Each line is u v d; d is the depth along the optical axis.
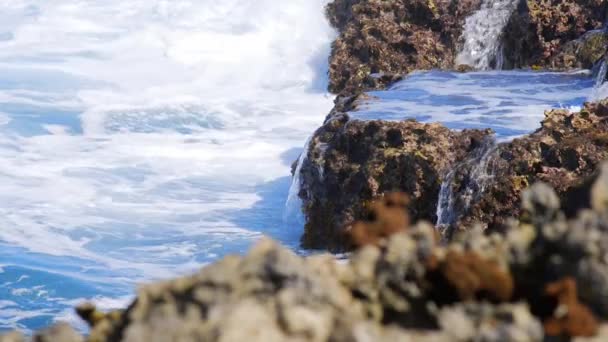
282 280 2.89
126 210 19.78
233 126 26.03
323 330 2.75
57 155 22.86
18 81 27.70
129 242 18.14
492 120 18.48
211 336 2.70
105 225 18.88
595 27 25.97
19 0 34.12
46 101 26.39
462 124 18.22
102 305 15.07
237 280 2.89
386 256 3.15
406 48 28.81
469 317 2.94
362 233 3.40
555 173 15.76
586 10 26.14
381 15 29.64
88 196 20.42
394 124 17.69
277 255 2.93
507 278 3.05
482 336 2.82
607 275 2.98
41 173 21.62
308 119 27.08
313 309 2.84
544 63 26.03
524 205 3.41
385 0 29.91
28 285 15.60
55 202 19.94
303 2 32.69
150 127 25.38
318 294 2.88
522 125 18.03
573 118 16.53
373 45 28.95
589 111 16.67
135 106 26.39
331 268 3.17
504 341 2.80
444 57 28.72
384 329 3.03
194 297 2.85
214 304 2.80
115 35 31.69
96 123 25.16
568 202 3.59
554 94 21.34
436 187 16.80
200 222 19.38
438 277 3.10
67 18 32.56
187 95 28.12
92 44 31.09
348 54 29.58
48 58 29.78
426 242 3.15
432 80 23.05
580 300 3.02
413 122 17.66
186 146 24.17
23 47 30.64
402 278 3.11
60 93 27.08
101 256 17.34
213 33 31.81
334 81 29.22
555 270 3.11
